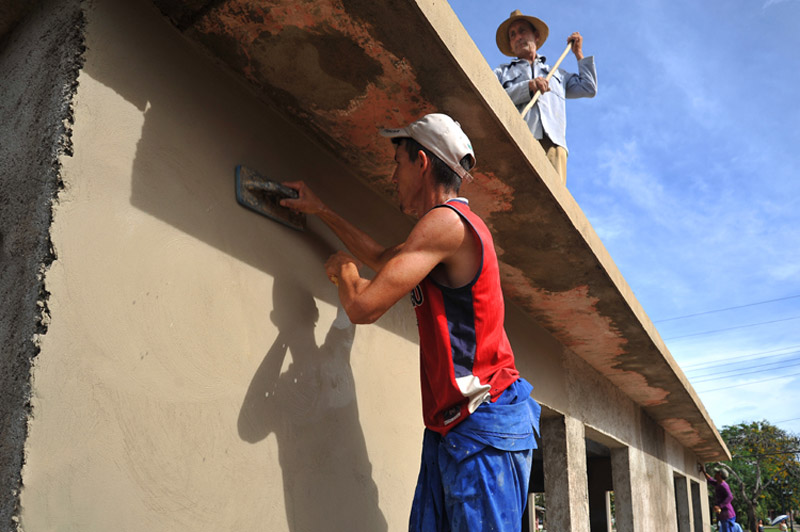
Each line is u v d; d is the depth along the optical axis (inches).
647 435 275.4
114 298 60.7
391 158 100.8
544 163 105.7
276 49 77.7
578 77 190.4
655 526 265.1
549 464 180.7
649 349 192.2
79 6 63.3
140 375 61.7
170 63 72.6
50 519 51.9
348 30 73.0
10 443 52.1
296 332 84.3
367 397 96.8
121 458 58.4
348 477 88.8
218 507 67.4
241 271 77.0
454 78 80.0
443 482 71.1
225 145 78.5
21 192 60.3
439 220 71.7
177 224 69.2
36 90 63.7
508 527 68.4
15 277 57.6
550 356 179.3
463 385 70.3
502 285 148.2
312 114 90.3
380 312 71.5
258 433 74.6
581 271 139.6
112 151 63.4
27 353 53.6
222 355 71.7
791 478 1815.9
